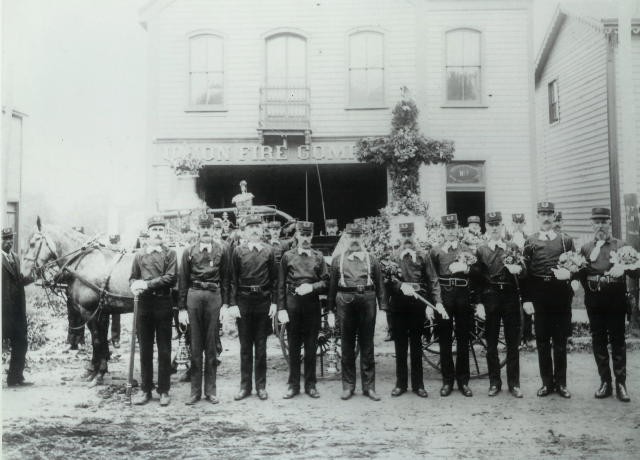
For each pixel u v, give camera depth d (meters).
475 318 7.44
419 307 6.61
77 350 9.26
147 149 14.78
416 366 6.62
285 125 14.40
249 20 14.84
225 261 6.56
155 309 6.34
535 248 6.55
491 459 4.74
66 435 5.35
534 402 6.29
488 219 6.67
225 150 14.73
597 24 14.51
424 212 13.16
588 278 6.40
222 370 7.94
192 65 14.96
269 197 16.41
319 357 8.66
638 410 5.97
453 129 14.66
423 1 14.69
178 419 5.80
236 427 5.55
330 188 16.33
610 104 14.13
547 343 6.52
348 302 6.50
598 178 15.10
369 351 6.55
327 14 14.77
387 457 4.80
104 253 7.42
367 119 14.66
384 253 8.16
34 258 7.32
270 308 6.69
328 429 5.48
